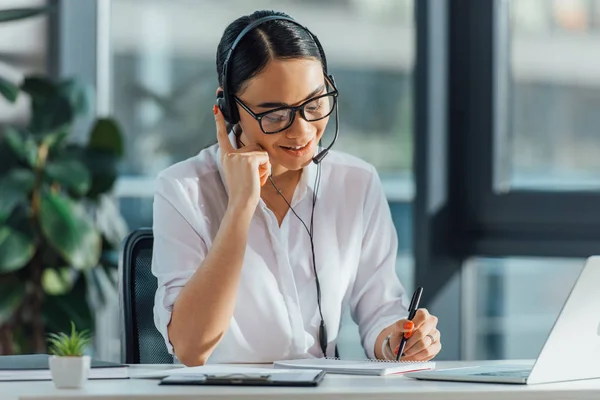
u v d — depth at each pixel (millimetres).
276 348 2189
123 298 2262
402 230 3854
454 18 3754
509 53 3645
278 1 3953
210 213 2234
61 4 4141
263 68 2027
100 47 4195
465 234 3752
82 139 4180
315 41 2115
